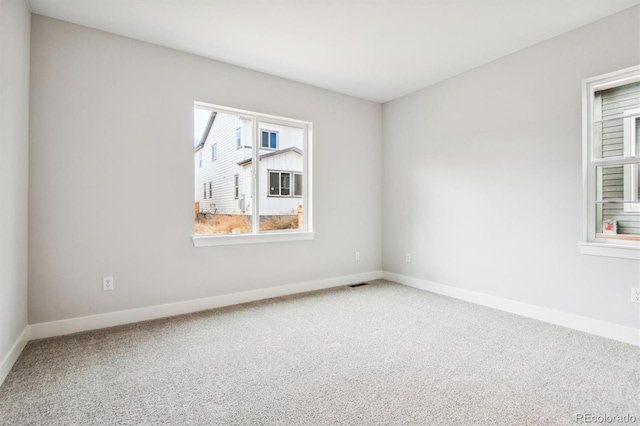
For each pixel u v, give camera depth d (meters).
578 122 2.76
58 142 2.59
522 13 2.54
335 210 4.30
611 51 2.57
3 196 1.90
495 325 2.85
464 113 3.67
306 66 3.51
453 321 2.96
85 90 2.70
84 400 1.72
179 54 3.14
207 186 3.40
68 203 2.64
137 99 2.93
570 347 2.39
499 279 3.33
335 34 2.86
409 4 2.42
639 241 2.50
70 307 2.66
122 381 1.92
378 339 2.54
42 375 1.98
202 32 2.81
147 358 2.21
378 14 2.55
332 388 1.84
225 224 3.52
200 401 1.72
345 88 4.17
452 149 3.80
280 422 1.54
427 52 3.20
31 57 2.49
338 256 4.34
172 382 1.91
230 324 2.87
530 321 2.96
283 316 3.09
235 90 3.46
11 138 2.04
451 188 3.81
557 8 2.48
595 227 2.75
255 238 3.61
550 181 2.95
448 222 3.85
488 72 3.43
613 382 1.90
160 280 3.05
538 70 3.02
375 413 1.61
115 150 2.83
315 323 2.90
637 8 2.43
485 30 2.79
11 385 1.86
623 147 2.61
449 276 3.84
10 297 2.05
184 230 3.17
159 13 2.52
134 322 2.91
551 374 2.00
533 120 3.06
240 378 1.96
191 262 3.22
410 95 4.33
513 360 2.19
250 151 3.70
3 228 1.90
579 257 2.76
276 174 3.90
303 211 4.13
